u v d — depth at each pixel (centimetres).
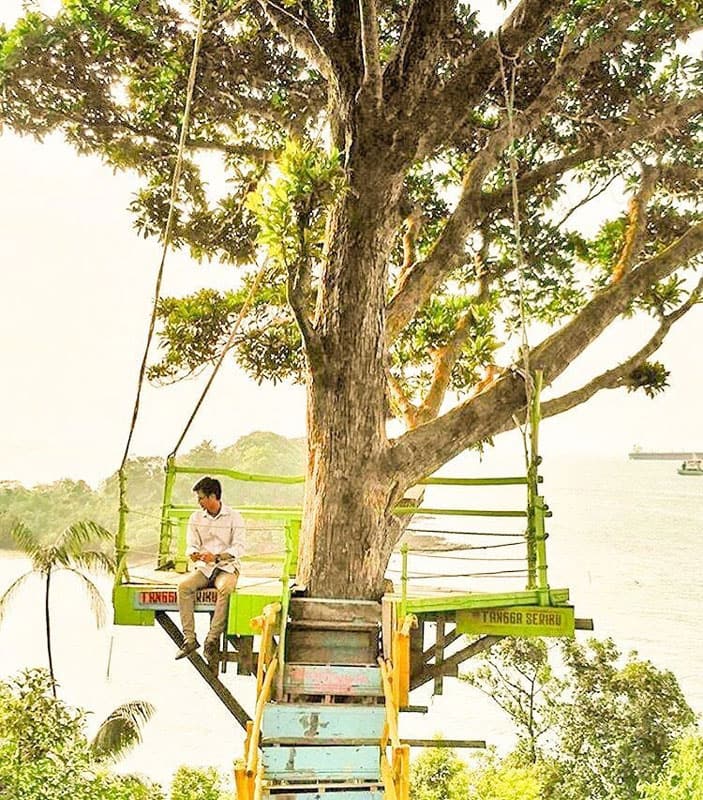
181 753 5303
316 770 627
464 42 1075
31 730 1838
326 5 1066
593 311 867
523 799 3097
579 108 1170
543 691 4012
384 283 802
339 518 776
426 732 5522
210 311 1208
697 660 7625
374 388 791
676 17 1026
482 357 1153
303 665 698
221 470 955
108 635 7994
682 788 2573
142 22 1098
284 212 665
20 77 1067
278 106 1148
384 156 769
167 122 1163
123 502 827
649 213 1227
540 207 1245
